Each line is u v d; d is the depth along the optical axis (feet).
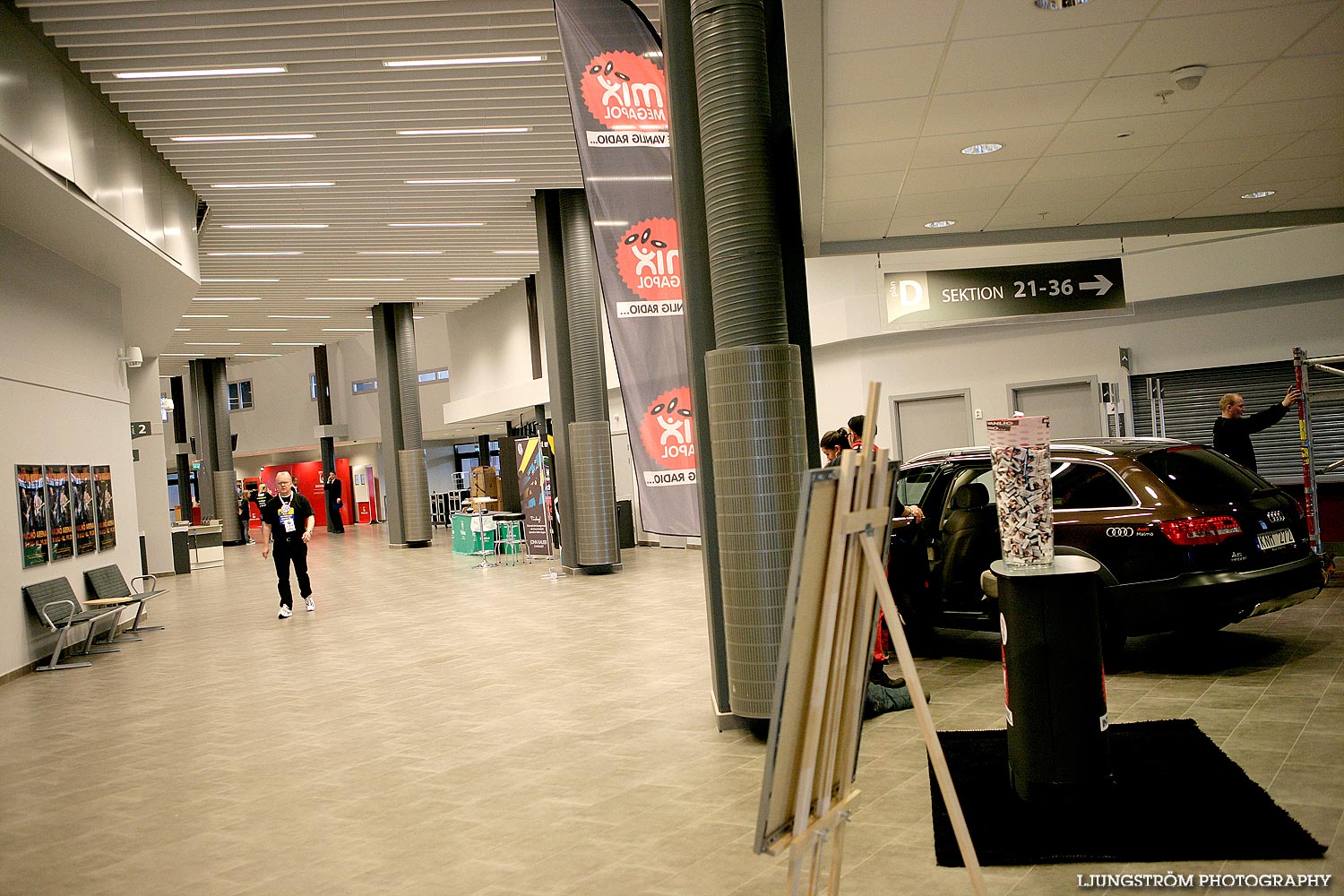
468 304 80.94
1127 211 31.89
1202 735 14.64
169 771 17.67
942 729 16.44
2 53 25.62
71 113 30.07
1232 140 24.91
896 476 9.41
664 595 38.40
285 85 33.17
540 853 12.34
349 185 44.98
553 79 34.45
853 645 8.85
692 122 18.75
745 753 16.20
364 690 23.86
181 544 66.13
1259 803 11.82
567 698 21.34
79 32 28.37
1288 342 39.29
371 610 39.73
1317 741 14.12
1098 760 12.22
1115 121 22.97
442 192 47.03
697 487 18.47
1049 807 12.23
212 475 105.29
